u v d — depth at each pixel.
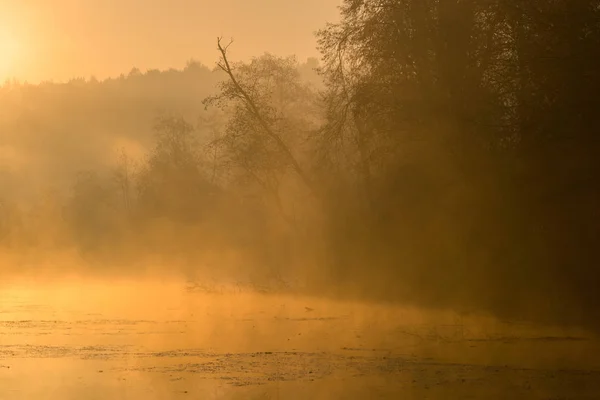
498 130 40.75
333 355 25.84
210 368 23.50
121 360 25.34
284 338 30.62
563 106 35.16
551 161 37.84
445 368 23.11
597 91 34.06
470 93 43.03
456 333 31.64
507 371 22.45
